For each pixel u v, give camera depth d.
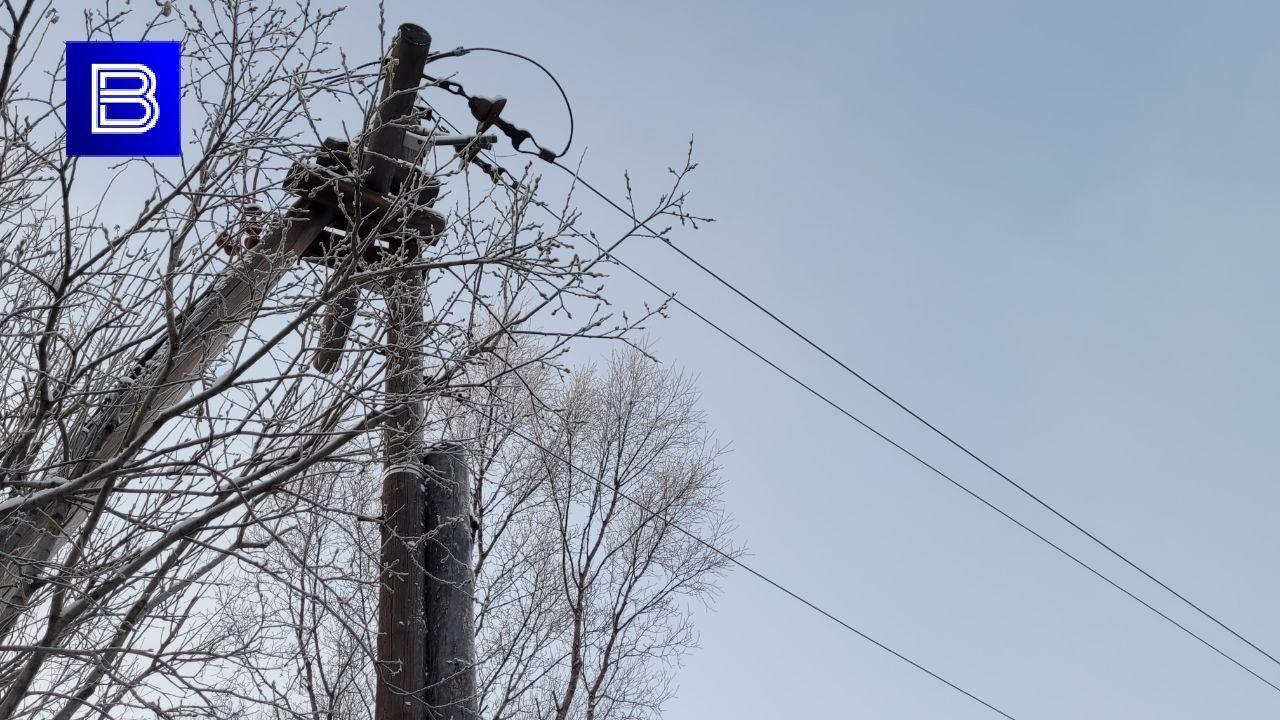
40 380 3.44
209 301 4.05
